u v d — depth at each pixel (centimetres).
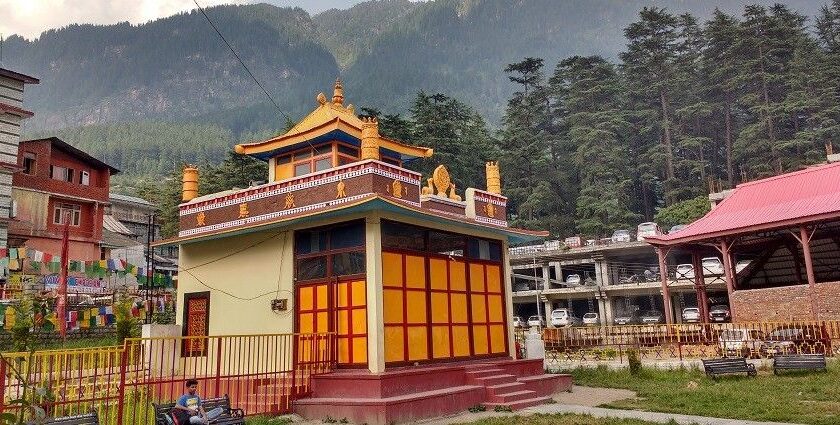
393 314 1495
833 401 1357
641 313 5550
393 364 1459
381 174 1509
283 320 1586
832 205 2505
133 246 5072
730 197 3131
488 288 1870
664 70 7738
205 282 1781
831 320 2361
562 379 1784
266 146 1895
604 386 1839
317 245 1585
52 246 3934
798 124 7000
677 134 7331
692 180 7100
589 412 1391
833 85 6612
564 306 6000
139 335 2359
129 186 13725
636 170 7312
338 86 2058
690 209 6044
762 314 2691
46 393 701
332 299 1523
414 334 1546
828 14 8275
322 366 1469
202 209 1827
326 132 1780
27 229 3772
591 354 2391
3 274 2533
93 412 969
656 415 1328
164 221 6456
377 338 1416
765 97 6838
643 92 7725
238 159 5781
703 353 2247
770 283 3434
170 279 3159
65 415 1035
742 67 7081
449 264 1731
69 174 4172
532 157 6894
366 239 1477
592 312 5369
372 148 1523
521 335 2575
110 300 2884
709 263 4394
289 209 1625
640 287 4625
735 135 7444
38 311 1366
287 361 1515
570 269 5800
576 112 7606
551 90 8019
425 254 1647
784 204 2777
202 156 19675
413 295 1573
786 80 6806
